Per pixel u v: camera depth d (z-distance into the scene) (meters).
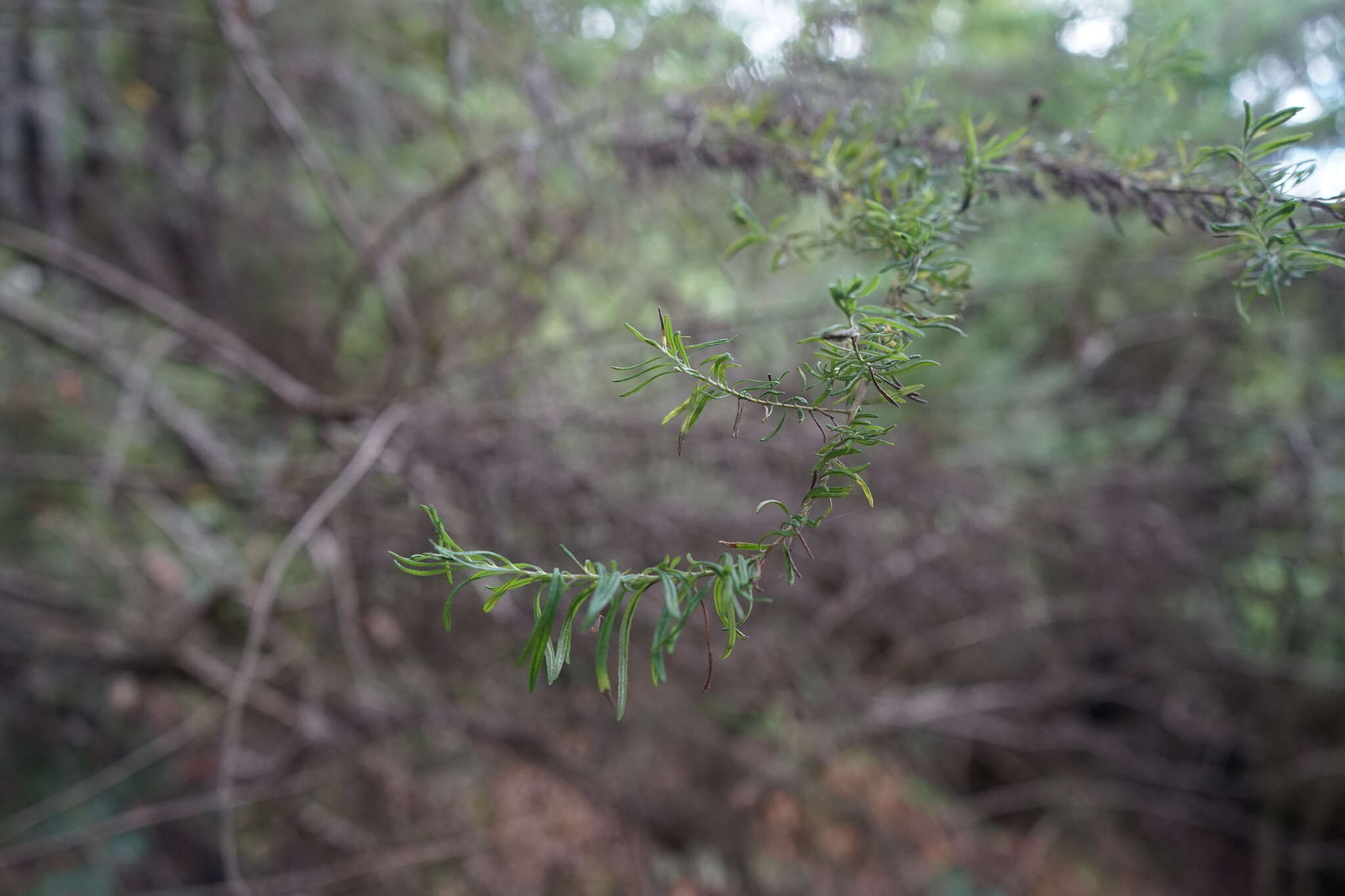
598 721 3.77
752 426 3.08
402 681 3.82
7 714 3.97
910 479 3.45
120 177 3.74
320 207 3.83
